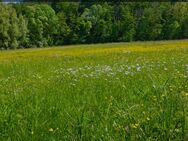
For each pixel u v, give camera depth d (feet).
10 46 337.72
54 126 18.28
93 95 27.30
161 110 16.38
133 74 43.24
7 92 34.96
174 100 17.61
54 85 37.60
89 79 41.81
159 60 65.72
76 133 15.83
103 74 46.29
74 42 385.70
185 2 345.10
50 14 385.09
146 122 15.84
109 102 22.27
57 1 415.44
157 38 347.97
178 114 16.25
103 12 383.65
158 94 19.35
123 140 14.93
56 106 22.63
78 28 385.70
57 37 386.11
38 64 82.94
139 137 14.96
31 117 20.06
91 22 383.24
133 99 23.29
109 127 16.49
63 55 113.50
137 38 363.76
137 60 72.28
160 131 15.12
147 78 35.91
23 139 16.83
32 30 372.38
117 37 375.86
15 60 103.55
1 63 94.43
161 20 345.51
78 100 25.46
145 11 360.48
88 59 87.97
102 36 380.37
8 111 21.67
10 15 338.34
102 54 104.17
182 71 41.88
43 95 28.60
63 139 16.34
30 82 44.57
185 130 14.84
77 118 16.78
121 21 373.40
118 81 36.29
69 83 38.58
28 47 362.33
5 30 331.98
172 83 28.40
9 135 17.34
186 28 332.19
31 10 380.17
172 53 87.15
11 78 53.72
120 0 385.50
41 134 17.11
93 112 19.39
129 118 16.61
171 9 342.23
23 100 26.17
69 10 409.28
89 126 16.46
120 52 107.65
